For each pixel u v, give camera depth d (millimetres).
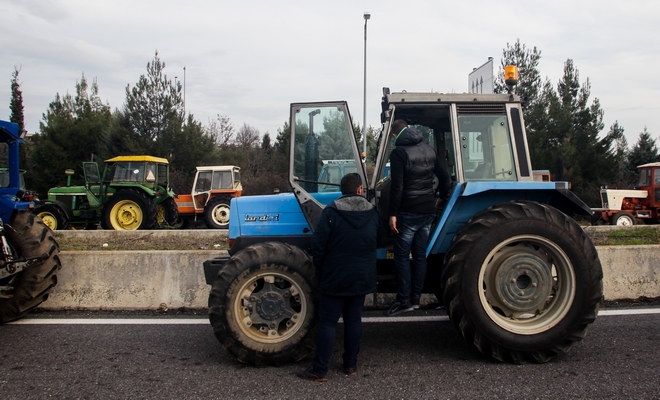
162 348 4504
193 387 3648
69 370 3980
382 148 4602
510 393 3453
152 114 26828
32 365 4090
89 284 5902
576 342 4473
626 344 4387
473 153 4547
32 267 5301
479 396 3416
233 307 4027
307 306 4051
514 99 4605
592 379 3662
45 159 27484
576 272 4059
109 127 27859
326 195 4504
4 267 4875
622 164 31234
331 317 3760
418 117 4980
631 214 17469
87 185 15469
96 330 5039
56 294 5875
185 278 5898
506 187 4355
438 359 4164
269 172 35656
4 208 5238
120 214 14625
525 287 4207
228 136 45312
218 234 9859
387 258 4562
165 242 9586
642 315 5246
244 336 4020
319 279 3834
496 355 4031
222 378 3814
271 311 4074
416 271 4328
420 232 4328
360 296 3779
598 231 9102
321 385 3658
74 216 15398
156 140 26438
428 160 4316
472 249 4070
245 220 4777
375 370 3938
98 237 9766
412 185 4238
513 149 4559
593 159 22016
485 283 4234
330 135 4527
